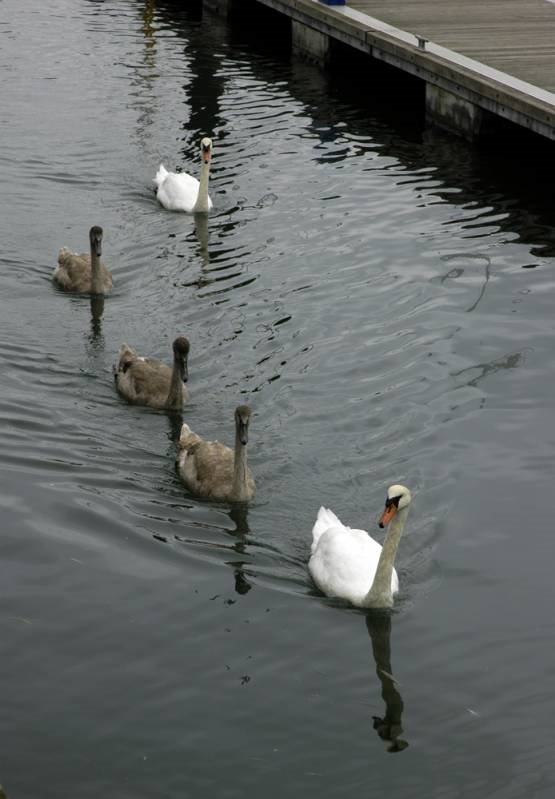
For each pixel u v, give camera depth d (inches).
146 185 962.1
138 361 661.3
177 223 893.2
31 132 1051.3
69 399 649.0
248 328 727.7
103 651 455.5
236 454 557.9
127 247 850.8
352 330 722.8
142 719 422.3
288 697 437.4
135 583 496.4
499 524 542.9
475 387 657.0
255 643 466.3
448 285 785.6
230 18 1492.4
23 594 485.1
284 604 492.4
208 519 550.3
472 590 502.0
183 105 1151.6
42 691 433.4
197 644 463.2
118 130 1071.6
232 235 871.7
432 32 1233.4
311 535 544.7
